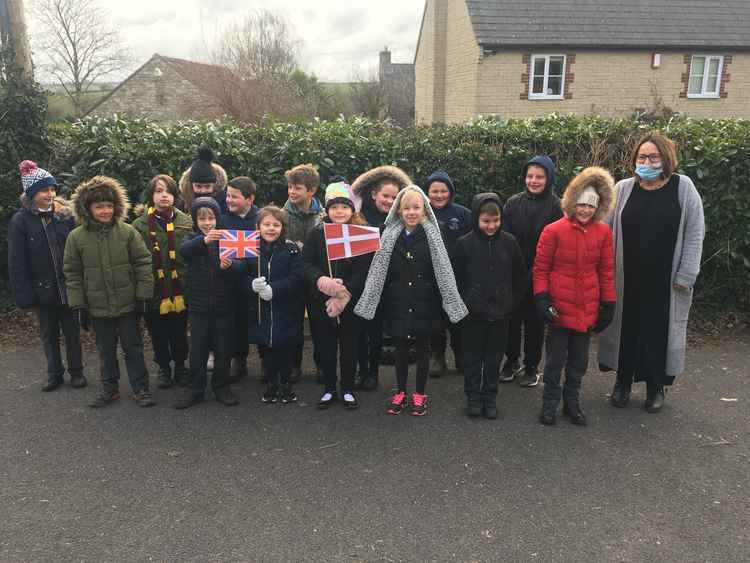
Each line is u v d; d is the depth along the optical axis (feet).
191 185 16.57
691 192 13.94
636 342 14.52
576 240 13.41
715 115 59.82
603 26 57.52
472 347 14.24
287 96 75.77
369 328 15.67
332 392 14.97
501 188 21.16
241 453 12.58
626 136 21.18
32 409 14.62
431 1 68.64
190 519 10.32
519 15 57.62
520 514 10.49
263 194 20.63
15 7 20.43
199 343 14.78
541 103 57.00
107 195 14.14
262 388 16.14
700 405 15.03
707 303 21.18
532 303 15.75
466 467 12.05
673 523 10.24
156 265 15.52
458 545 9.68
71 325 15.71
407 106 108.88
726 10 60.90
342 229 13.92
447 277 13.78
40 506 10.68
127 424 13.88
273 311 14.56
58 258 15.26
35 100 20.51
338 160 20.67
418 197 13.84
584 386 16.35
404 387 14.57
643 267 14.21
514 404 15.19
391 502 10.83
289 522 10.25
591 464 12.18
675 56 57.67
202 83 90.94
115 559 9.33
